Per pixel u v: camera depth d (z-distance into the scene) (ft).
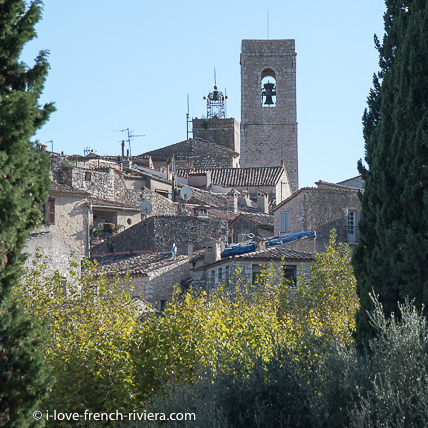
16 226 158.40
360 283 228.84
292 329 267.18
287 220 611.88
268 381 187.21
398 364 171.22
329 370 177.06
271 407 183.93
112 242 624.59
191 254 553.64
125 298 307.99
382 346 181.27
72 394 221.05
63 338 256.73
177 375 235.40
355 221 600.80
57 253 408.46
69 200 592.60
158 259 529.45
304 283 395.14
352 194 604.08
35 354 158.51
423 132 216.74
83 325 274.77
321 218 595.47
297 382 182.19
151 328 247.70
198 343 245.04
